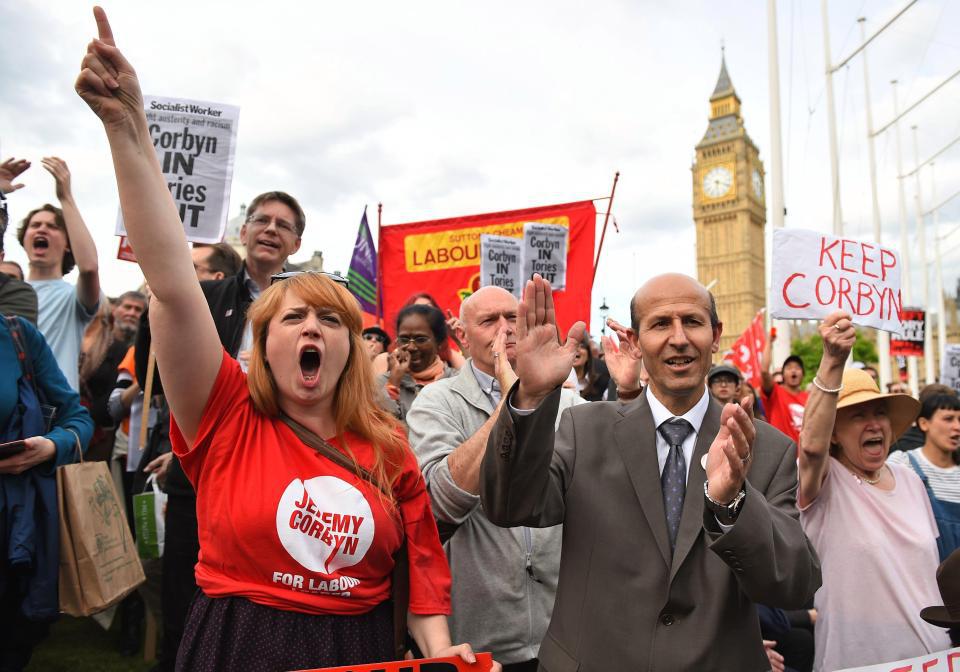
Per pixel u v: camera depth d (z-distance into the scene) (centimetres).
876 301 348
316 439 199
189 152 368
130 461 503
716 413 232
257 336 207
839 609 310
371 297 777
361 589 192
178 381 194
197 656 184
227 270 522
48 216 455
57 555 302
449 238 723
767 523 188
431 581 206
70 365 443
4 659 303
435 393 310
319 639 185
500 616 282
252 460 194
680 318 224
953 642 280
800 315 338
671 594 207
